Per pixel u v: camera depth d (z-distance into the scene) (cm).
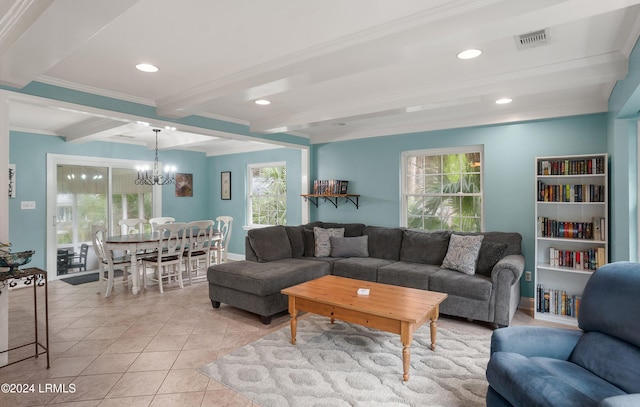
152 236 517
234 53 257
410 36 211
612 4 166
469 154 462
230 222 607
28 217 537
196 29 220
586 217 376
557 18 179
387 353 291
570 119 385
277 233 493
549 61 273
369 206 536
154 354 292
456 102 334
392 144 512
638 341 170
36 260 545
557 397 152
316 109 416
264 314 359
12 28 199
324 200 583
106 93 342
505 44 242
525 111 407
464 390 235
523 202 413
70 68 285
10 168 518
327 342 313
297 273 398
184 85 329
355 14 203
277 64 271
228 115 448
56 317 382
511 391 169
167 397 229
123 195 653
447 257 402
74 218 592
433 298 293
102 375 258
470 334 329
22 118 470
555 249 384
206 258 560
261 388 239
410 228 501
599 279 201
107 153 624
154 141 645
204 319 375
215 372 261
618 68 257
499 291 337
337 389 237
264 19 208
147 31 223
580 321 205
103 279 480
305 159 588
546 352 200
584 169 358
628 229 316
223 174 746
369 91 352
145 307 417
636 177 313
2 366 271
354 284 339
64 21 177
